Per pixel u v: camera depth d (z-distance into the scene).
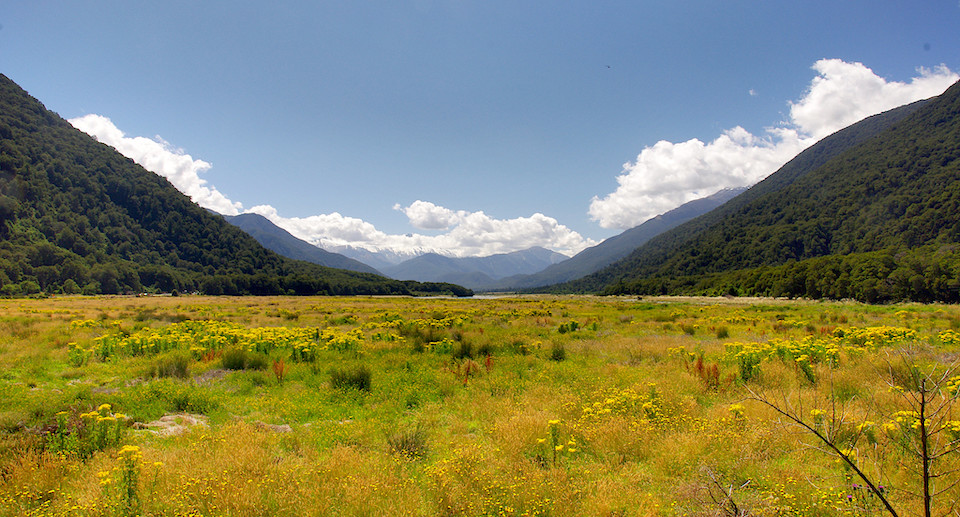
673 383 9.93
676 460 5.76
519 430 6.79
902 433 5.57
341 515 4.51
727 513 4.02
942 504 4.05
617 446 6.34
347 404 9.28
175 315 32.47
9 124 153.12
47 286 95.50
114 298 79.88
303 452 6.51
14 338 17.22
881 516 3.98
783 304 59.03
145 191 175.00
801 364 10.45
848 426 5.96
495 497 4.79
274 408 9.09
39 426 6.70
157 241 158.62
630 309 48.44
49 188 140.88
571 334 22.12
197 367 12.53
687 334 22.17
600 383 10.26
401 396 9.86
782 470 5.21
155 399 9.08
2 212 112.31
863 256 63.41
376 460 5.93
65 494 4.77
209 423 8.09
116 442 6.46
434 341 18.00
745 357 10.80
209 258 167.12
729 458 5.63
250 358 13.39
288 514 4.52
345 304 66.75
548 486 5.01
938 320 24.88
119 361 13.35
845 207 153.50
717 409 7.79
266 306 55.75
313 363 13.47
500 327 26.81
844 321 25.89
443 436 7.45
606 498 4.78
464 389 10.77
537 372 12.14
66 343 16.30
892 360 9.84
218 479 4.95
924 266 53.56
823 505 4.23
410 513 4.52
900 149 168.12
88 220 141.38
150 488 4.91
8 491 4.68
